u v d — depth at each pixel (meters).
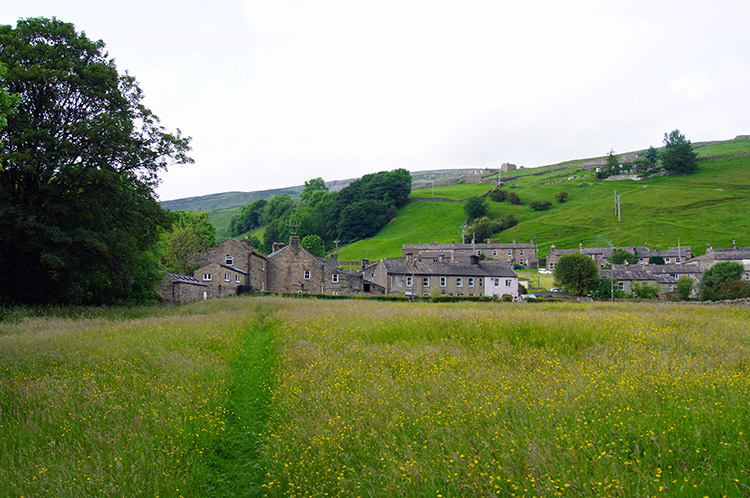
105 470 6.52
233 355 14.52
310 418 8.18
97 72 28.14
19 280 29.05
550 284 95.62
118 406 8.70
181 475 6.79
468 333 16.05
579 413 7.20
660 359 11.01
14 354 13.19
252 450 8.18
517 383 9.19
